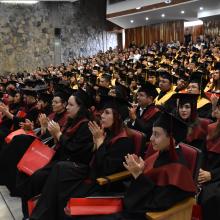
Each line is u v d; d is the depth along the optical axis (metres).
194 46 17.19
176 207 2.54
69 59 26.25
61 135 3.79
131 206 2.57
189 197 2.65
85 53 27.56
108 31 28.56
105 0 28.05
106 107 3.52
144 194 2.58
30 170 3.79
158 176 2.65
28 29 24.92
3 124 5.91
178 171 2.61
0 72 24.20
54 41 25.91
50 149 3.98
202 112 5.33
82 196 3.21
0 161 4.49
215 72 6.86
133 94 6.73
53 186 3.24
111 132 3.53
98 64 16.77
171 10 20.16
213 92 6.05
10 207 4.35
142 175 2.64
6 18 24.12
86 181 3.36
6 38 24.22
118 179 3.20
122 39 29.09
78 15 27.02
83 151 3.71
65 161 3.56
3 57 24.20
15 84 10.05
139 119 4.72
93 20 27.73
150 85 5.09
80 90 4.19
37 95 6.50
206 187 3.09
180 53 15.38
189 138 3.87
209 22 21.48
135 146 3.42
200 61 12.48
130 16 22.38
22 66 24.89
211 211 2.95
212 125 3.72
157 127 2.74
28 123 4.92
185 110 3.98
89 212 2.71
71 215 2.71
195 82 5.52
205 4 18.58
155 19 23.53
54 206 3.19
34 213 3.18
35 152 3.98
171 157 2.69
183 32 23.64
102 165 3.31
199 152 2.81
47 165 3.79
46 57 25.70
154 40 25.55
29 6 24.80
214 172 3.27
